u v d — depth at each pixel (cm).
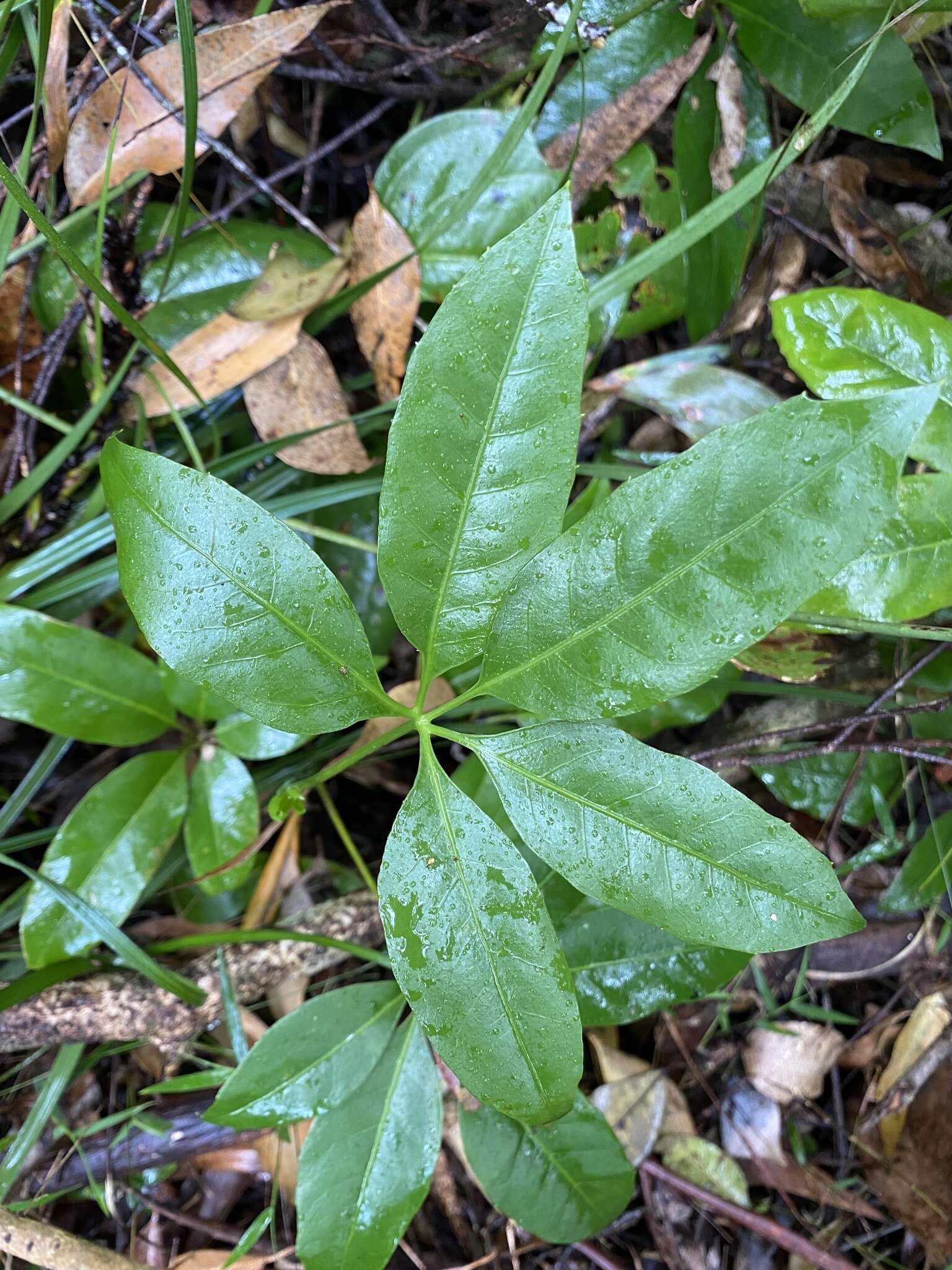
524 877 24
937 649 39
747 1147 45
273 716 24
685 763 24
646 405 42
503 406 23
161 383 40
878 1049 46
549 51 39
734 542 22
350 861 48
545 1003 24
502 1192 35
